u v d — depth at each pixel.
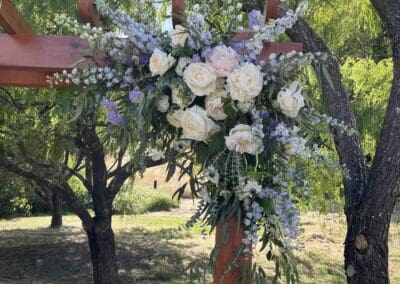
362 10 5.20
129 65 1.80
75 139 5.81
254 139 1.65
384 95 5.77
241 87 1.64
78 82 1.82
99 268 6.43
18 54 2.00
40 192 9.38
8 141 5.81
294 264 1.73
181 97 1.70
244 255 1.77
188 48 1.72
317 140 2.49
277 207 1.68
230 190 1.71
